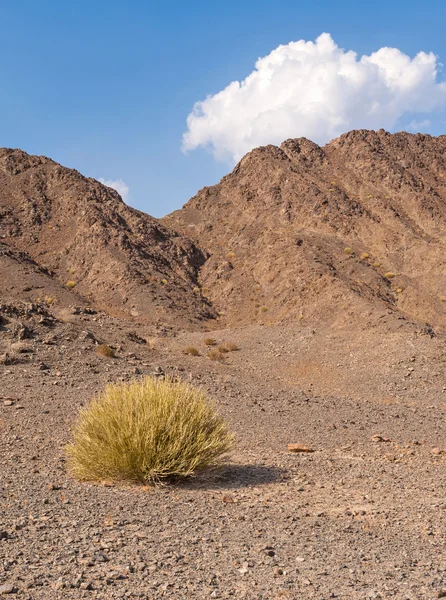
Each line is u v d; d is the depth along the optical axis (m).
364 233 78.62
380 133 109.12
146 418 8.64
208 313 65.06
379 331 38.53
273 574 4.73
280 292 63.81
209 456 9.05
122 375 19.91
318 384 29.27
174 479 8.63
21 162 92.88
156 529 6.02
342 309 50.62
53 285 62.41
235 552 5.32
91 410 9.32
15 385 17.25
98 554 4.92
